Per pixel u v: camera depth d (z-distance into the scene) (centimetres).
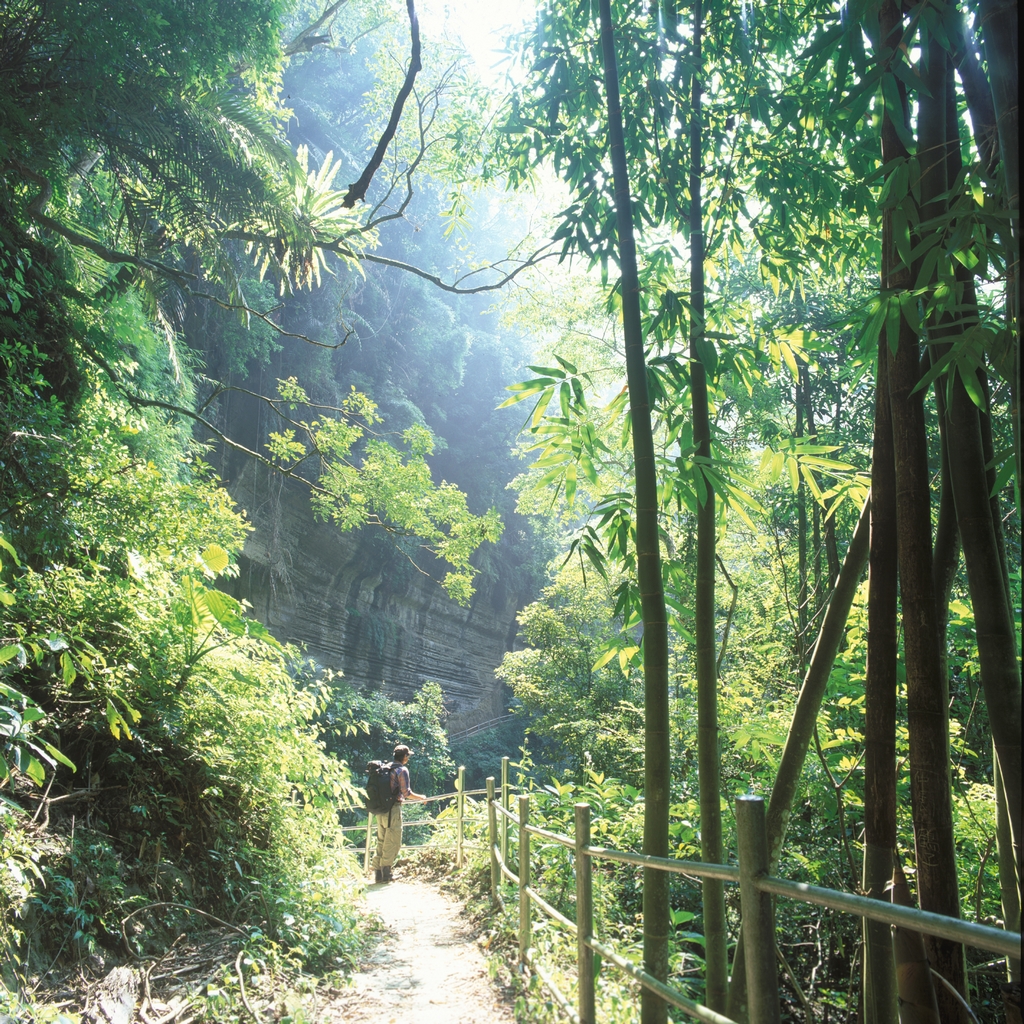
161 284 858
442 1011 358
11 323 639
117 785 430
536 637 1247
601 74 412
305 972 412
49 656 436
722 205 409
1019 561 473
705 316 409
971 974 375
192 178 760
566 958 396
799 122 365
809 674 280
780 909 477
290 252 830
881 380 257
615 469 818
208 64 718
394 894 693
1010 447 210
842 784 377
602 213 382
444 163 766
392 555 2319
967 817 414
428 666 2603
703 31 395
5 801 329
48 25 634
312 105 2170
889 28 234
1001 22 146
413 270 840
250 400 1944
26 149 662
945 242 209
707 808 289
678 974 383
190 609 511
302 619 2114
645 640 286
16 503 477
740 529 743
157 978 341
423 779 1989
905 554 220
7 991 265
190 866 431
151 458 843
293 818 530
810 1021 318
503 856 539
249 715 512
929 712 212
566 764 1229
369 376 2408
